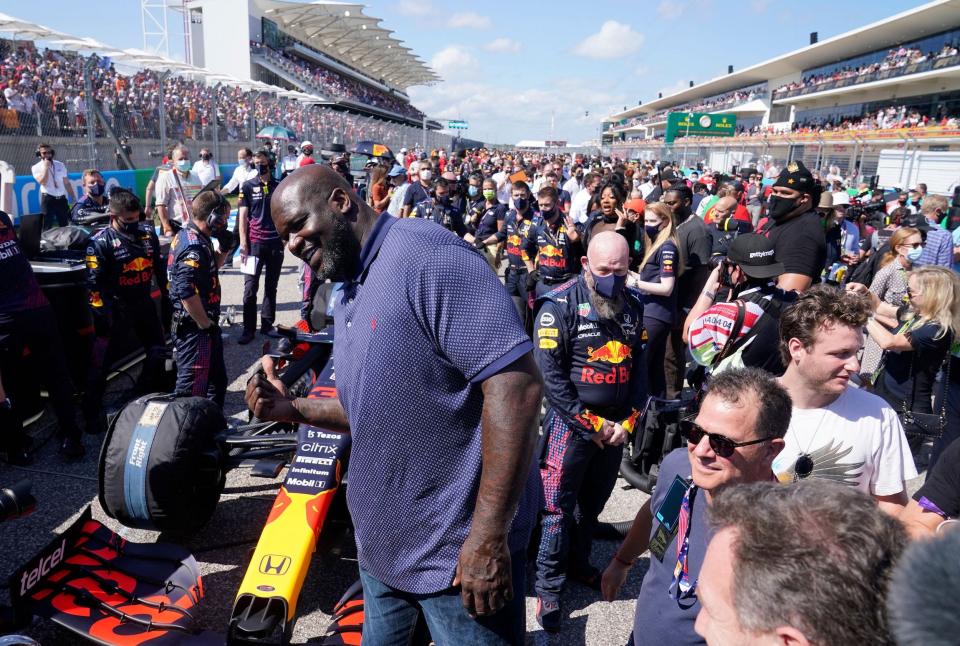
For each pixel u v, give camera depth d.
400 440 1.68
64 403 4.31
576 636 3.04
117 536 2.93
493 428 1.56
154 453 3.18
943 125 32.38
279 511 2.75
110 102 13.58
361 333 1.68
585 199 10.12
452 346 1.56
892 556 0.82
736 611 0.89
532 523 1.91
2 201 5.52
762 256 3.00
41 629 2.82
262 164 6.74
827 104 53.91
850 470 2.14
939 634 0.62
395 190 8.96
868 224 10.66
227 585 3.23
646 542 2.21
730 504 1.00
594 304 2.89
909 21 41.59
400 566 1.77
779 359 2.90
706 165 32.94
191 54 45.59
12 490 2.57
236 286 9.72
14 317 3.94
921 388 4.19
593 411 2.98
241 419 5.08
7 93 10.87
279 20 53.38
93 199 9.12
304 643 2.83
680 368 5.50
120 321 4.86
